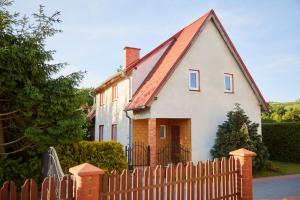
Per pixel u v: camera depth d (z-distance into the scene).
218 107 17.78
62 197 5.03
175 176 6.68
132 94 18.89
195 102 17.06
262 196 10.77
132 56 22.61
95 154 12.73
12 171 10.07
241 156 7.93
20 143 10.73
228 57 18.69
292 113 27.78
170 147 18.55
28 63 9.43
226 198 7.64
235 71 18.80
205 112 17.31
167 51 20.33
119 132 20.52
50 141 10.26
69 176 5.30
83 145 12.49
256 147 16.05
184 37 19.09
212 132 17.38
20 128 10.42
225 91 18.20
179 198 6.68
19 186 10.09
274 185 13.00
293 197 10.57
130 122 18.30
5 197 4.72
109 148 13.16
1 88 9.18
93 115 28.39
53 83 10.15
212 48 18.16
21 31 9.86
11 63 9.05
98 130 26.27
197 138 16.88
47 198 5.11
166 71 16.59
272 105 37.69
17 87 9.69
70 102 10.21
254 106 19.19
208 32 18.16
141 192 6.01
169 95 16.28
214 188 7.43
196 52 17.53
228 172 7.79
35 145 10.31
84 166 5.16
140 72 19.42
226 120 17.91
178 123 18.11
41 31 10.09
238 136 15.64
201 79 17.47
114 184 5.64
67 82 10.12
